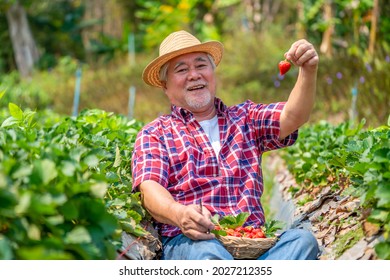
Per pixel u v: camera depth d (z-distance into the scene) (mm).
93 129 5348
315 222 4508
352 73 11852
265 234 3881
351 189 3801
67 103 16281
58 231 2789
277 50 16266
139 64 19344
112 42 25406
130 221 3834
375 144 3756
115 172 4395
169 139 4262
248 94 14727
